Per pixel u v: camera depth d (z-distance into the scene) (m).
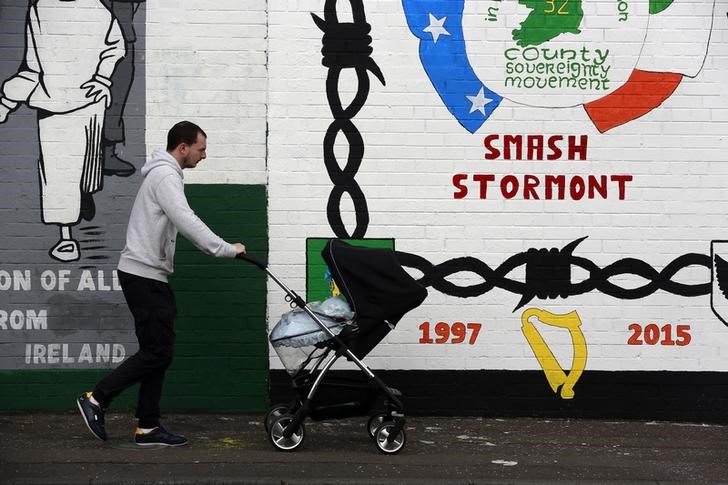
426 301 11.98
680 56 11.96
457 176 11.96
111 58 11.84
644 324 12.02
